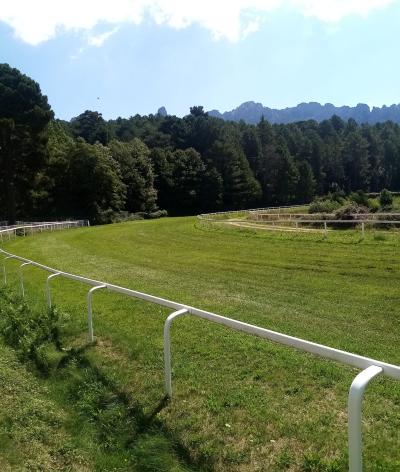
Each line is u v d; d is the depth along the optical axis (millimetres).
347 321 7496
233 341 6648
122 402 5078
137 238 25656
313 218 30562
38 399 5211
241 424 4406
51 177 57188
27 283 12820
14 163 51188
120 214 60406
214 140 92750
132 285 11727
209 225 29828
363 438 4023
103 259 17688
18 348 7047
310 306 8578
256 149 98500
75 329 7703
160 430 4422
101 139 88625
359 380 2854
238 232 23844
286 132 117625
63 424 4688
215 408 4707
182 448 4133
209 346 6520
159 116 127188
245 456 3926
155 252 18891
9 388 5477
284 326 7305
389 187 115125
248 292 10164
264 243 18875
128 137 96500
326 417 4402
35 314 8531
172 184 76250
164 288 11133
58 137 66188
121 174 66750
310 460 3723
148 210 69938
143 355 6336
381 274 11148
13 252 22141
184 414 4680
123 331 7488
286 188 89250
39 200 56625
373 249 14883
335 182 108938
